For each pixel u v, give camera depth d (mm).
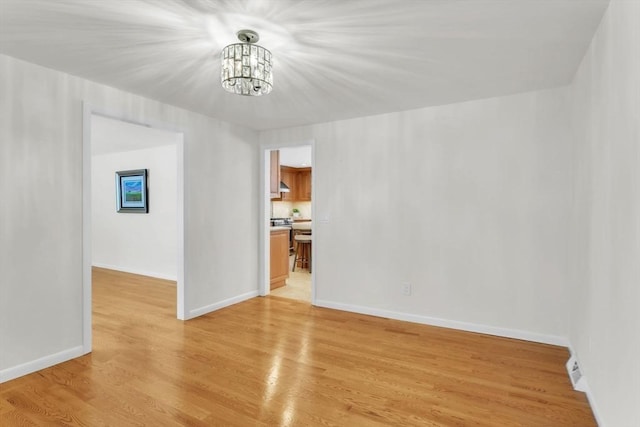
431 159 3350
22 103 2320
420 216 3416
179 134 3447
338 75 2547
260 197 4422
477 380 2301
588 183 2178
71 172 2572
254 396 2105
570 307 2701
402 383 2266
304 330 3234
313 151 4020
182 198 3469
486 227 3117
